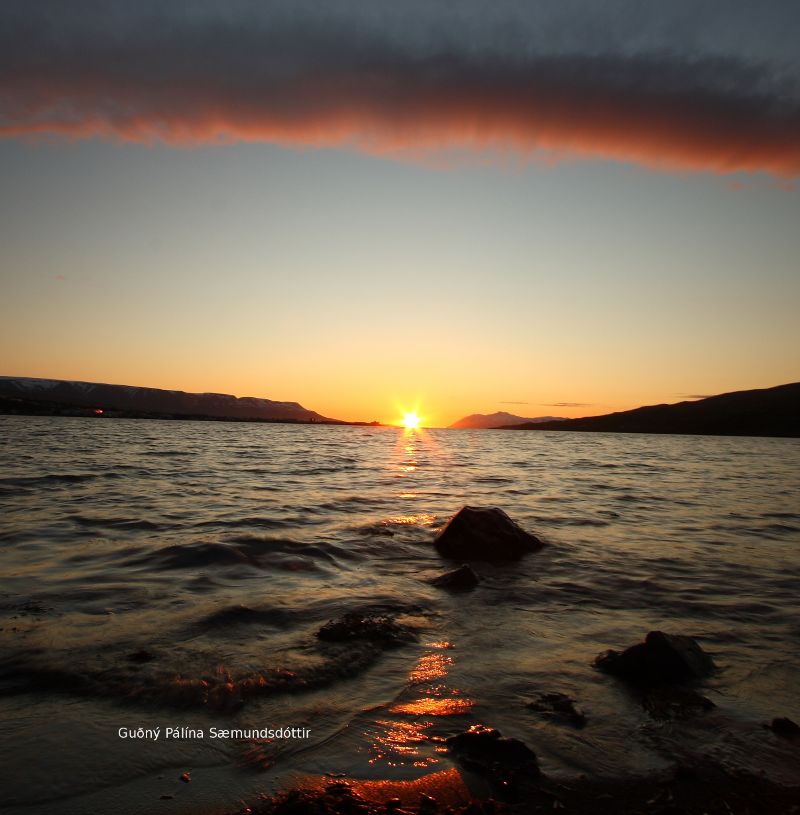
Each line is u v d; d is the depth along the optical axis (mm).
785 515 13930
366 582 7262
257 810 2752
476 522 9438
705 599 6809
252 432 93500
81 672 4250
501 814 2801
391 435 118625
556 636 5453
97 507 12281
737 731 3682
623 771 3207
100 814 2682
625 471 28016
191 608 5906
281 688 4102
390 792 2936
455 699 4031
